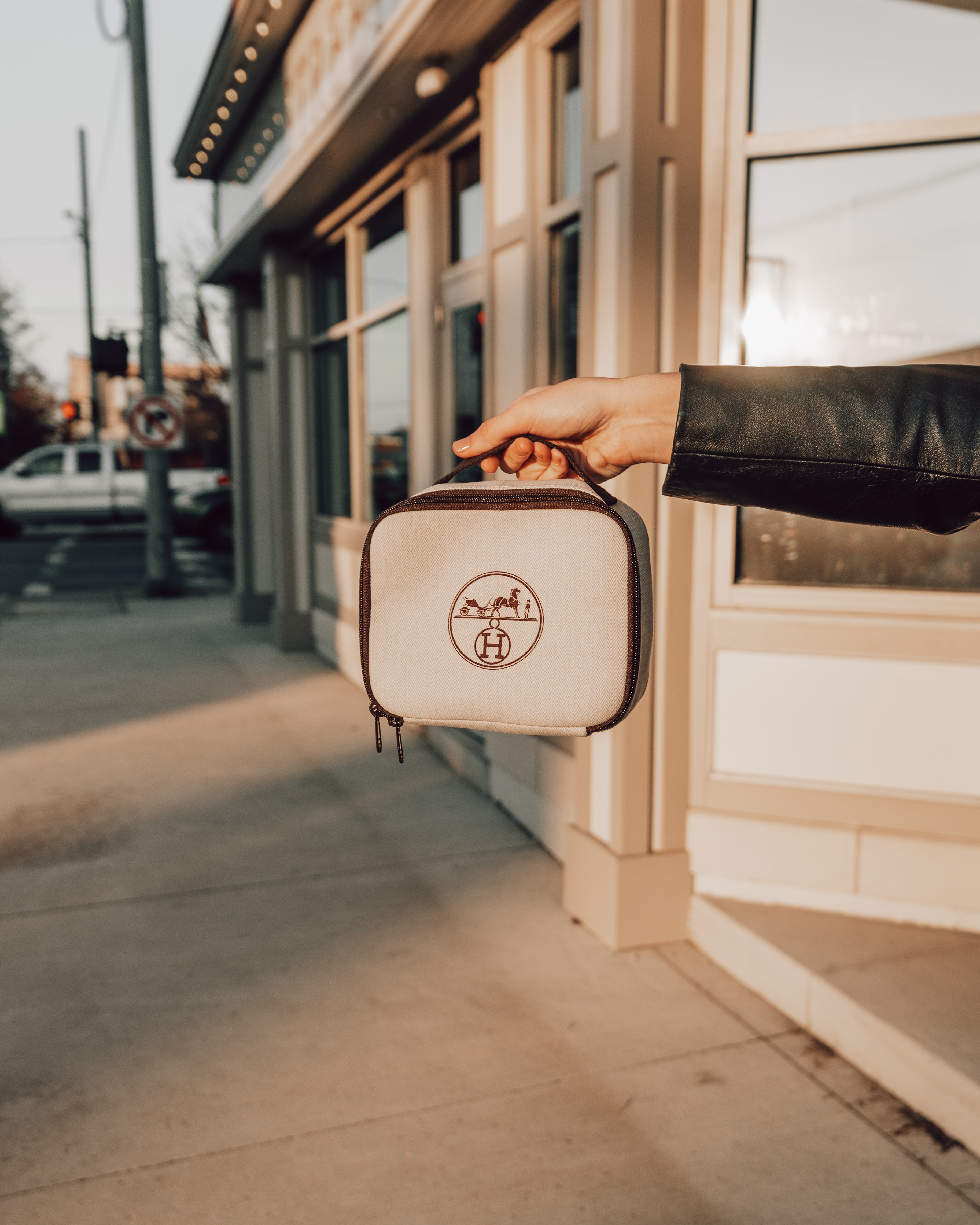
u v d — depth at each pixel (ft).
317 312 25.89
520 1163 7.14
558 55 12.61
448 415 17.20
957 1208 6.69
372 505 21.94
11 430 123.03
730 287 9.70
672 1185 6.92
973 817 9.46
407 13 13.57
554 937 10.59
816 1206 6.72
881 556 9.74
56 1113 7.69
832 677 9.77
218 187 29.94
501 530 3.36
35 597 37.86
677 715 10.12
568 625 3.30
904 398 2.95
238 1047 8.59
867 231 9.73
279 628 27.02
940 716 9.50
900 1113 7.66
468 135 15.70
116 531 72.02
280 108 21.72
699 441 3.05
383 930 10.78
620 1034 8.76
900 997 8.30
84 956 10.22
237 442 30.91
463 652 3.39
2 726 19.26
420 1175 7.02
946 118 9.32
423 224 17.47
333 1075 8.18
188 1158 7.19
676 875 10.29
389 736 18.63
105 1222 6.58
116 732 18.88
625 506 3.58
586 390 3.51
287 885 11.99
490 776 15.12
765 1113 7.68
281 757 17.30
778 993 9.12
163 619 32.63
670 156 9.45
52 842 13.38
